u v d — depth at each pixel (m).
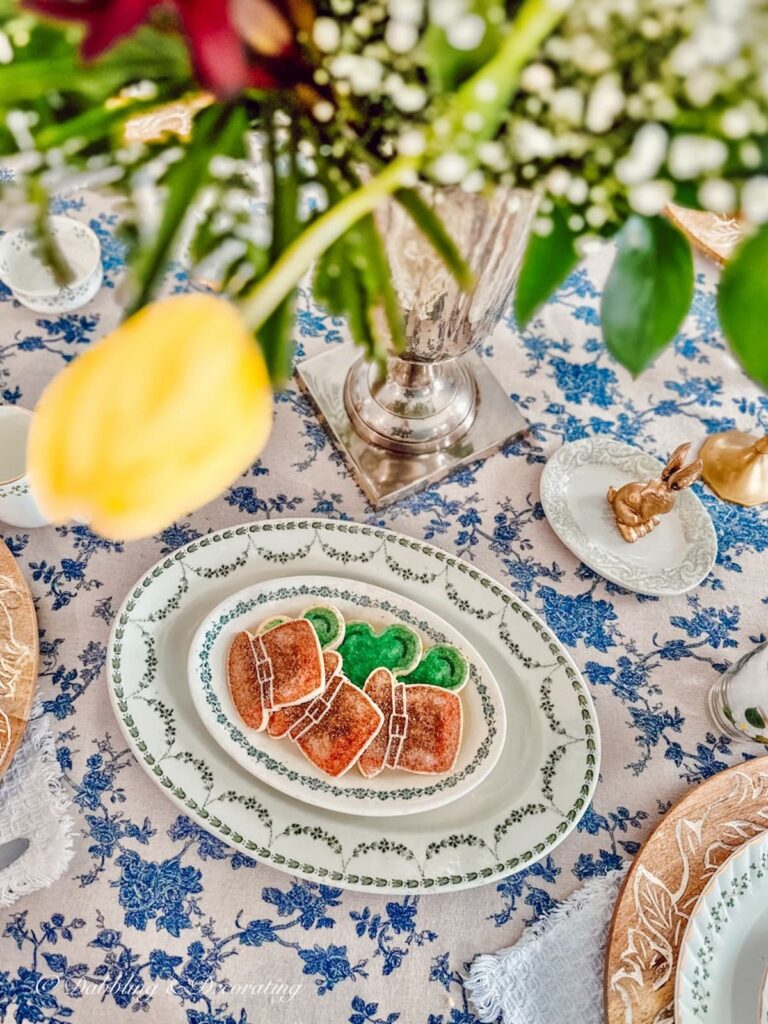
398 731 0.71
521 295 0.51
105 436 0.33
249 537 0.79
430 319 0.69
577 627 0.81
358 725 0.71
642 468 0.85
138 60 0.48
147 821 0.72
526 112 0.46
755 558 0.84
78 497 0.35
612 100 0.42
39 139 0.48
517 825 0.72
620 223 0.49
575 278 0.95
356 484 0.85
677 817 0.72
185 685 0.75
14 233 0.89
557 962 0.69
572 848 0.73
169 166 0.49
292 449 0.86
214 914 0.70
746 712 0.74
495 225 0.59
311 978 0.69
